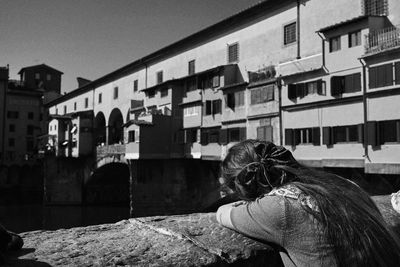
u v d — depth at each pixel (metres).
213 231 3.01
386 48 21.20
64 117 63.34
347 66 23.72
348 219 1.84
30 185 75.56
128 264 2.39
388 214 3.15
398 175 21.52
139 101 49.50
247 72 33.44
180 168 39.97
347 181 2.17
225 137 34.09
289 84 27.53
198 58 39.84
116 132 58.53
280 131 28.41
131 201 42.22
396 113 20.72
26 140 79.94
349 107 23.64
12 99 79.38
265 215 1.98
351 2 25.25
